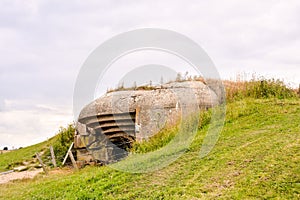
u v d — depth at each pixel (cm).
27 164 1938
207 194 841
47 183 1237
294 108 1464
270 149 1035
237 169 945
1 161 2183
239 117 1470
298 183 809
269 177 859
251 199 778
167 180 974
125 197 912
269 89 1750
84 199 959
